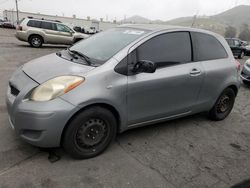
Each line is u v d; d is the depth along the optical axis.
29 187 2.62
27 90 2.88
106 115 3.14
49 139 2.84
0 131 3.62
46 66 3.29
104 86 3.02
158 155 3.44
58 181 2.75
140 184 2.83
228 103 4.89
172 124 4.48
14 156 3.09
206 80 4.17
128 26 4.07
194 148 3.74
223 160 3.51
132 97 3.31
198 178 3.05
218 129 4.52
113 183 2.81
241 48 20.61
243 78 8.23
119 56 3.23
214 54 4.42
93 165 3.08
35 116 2.75
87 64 3.23
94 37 4.18
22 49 14.08
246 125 4.84
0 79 6.65
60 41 16.27
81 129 3.01
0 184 2.62
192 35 4.09
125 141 3.71
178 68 3.77
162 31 3.71
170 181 2.94
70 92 2.83
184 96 3.95
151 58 3.51
